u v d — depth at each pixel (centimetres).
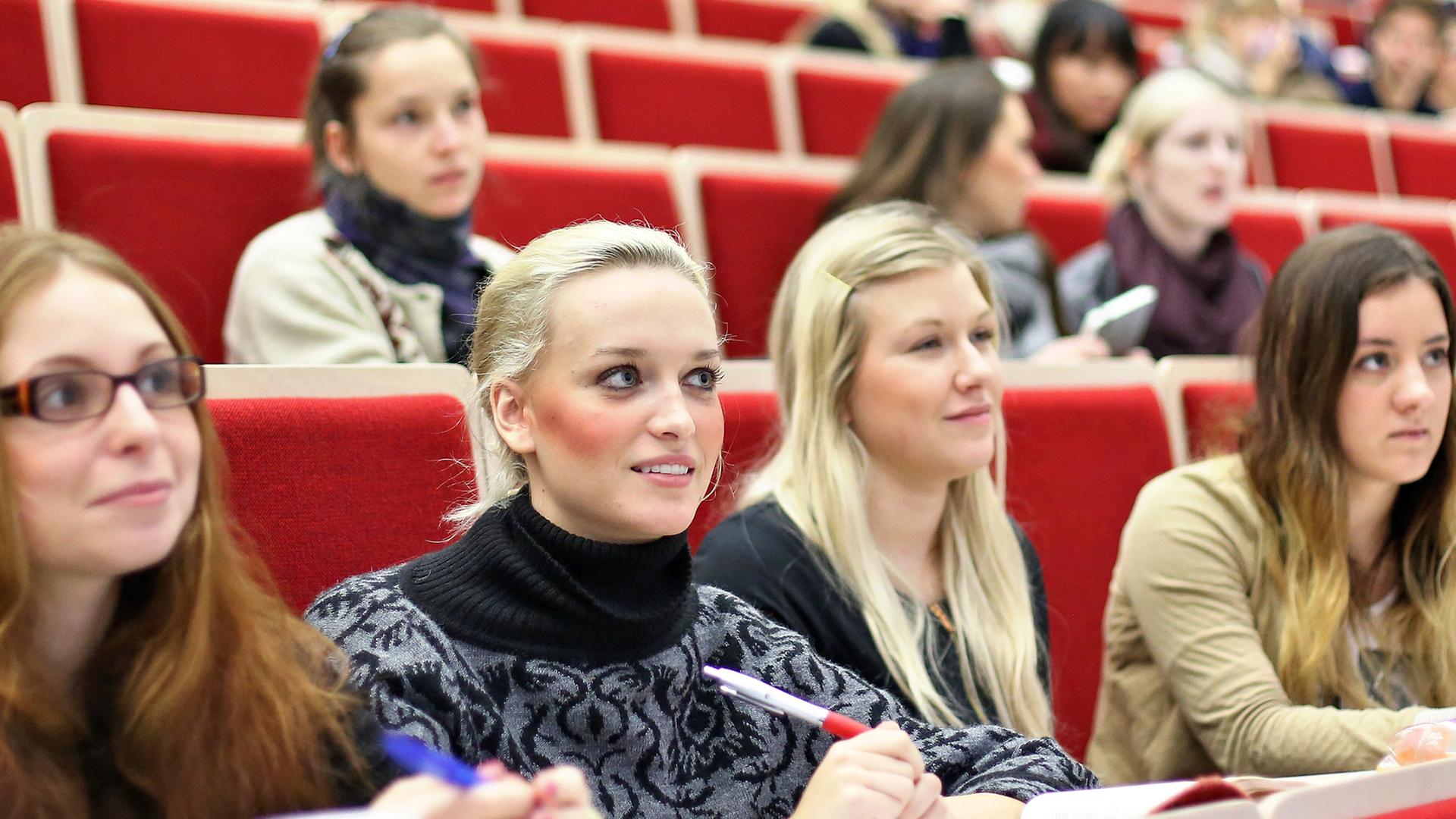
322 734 104
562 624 118
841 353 160
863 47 393
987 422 160
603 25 393
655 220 248
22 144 201
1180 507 178
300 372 144
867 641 155
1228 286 286
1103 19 353
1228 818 95
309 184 217
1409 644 178
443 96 206
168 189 207
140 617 99
